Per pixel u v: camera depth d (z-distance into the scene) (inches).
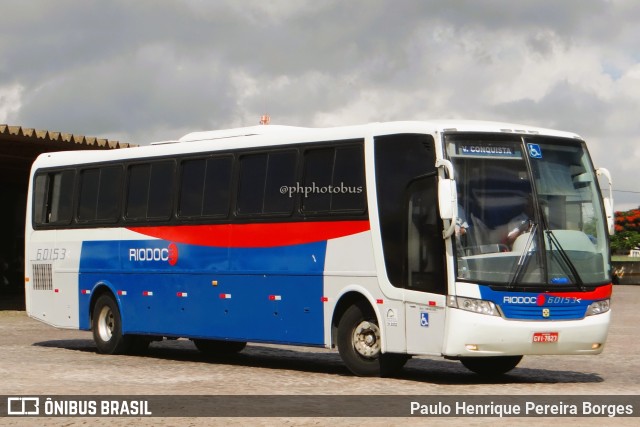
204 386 581.3
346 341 637.3
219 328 721.6
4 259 1845.5
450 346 574.6
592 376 662.5
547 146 613.6
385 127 621.9
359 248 628.7
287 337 673.6
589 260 605.6
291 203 674.2
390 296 608.4
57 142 1209.4
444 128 592.7
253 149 706.8
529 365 740.0
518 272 582.9
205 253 733.3
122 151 820.0
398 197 608.4
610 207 622.2
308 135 671.1
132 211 799.7
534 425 440.8
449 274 575.8
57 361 745.6
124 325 800.3
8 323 1156.5
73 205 856.9
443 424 441.7
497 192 591.8
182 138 785.6
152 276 776.9
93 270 830.5
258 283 692.7
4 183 1808.6
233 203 715.4
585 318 596.4
